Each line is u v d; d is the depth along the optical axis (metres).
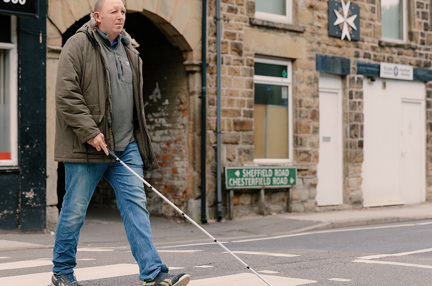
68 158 5.04
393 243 10.00
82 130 4.93
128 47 5.34
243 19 14.85
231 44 14.64
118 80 5.16
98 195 15.71
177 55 14.52
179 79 14.51
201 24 14.23
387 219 14.95
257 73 15.39
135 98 5.27
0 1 11.12
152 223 14.08
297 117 15.92
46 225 11.88
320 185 16.58
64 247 5.26
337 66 16.75
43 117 11.86
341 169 17.06
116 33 5.19
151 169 5.44
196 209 14.16
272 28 15.40
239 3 14.80
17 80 11.63
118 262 7.52
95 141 4.96
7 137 11.64
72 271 5.35
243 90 14.84
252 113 14.99
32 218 11.70
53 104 12.02
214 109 14.34
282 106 15.88
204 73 14.16
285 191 15.64
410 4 18.84
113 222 13.79
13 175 11.54
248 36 14.95
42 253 9.32
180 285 4.91
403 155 18.50
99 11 5.17
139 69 5.31
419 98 19.02
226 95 14.57
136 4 13.16
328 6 16.58
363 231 12.20
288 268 7.06
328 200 16.73
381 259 7.87
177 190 14.45
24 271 6.71
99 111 5.07
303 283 6.01
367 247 9.45
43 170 11.84
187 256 8.11
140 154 5.32
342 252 8.59
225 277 6.24
